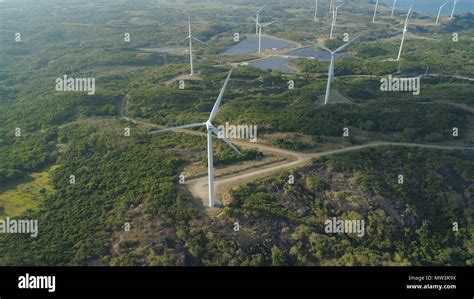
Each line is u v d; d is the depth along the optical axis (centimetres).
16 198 11938
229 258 9206
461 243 10494
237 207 10494
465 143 13625
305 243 9756
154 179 11650
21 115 17962
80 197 11488
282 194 11088
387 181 11694
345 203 10944
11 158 13938
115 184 11794
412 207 11006
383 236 10256
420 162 12431
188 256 9269
